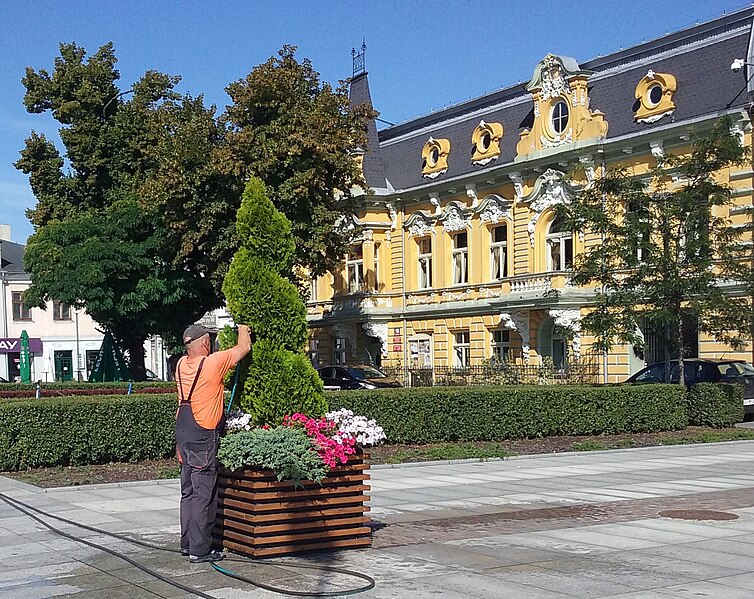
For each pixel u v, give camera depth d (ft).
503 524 34.19
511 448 63.36
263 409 28.99
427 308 142.41
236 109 101.81
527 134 124.26
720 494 42.06
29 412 52.31
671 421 75.00
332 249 107.55
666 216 74.79
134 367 127.95
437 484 46.73
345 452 28.12
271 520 27.55
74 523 35.19
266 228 29.99
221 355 27.81
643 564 27.07
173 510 38.81
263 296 29.48
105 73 125.59
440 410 65.72
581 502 39.91
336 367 115.34
